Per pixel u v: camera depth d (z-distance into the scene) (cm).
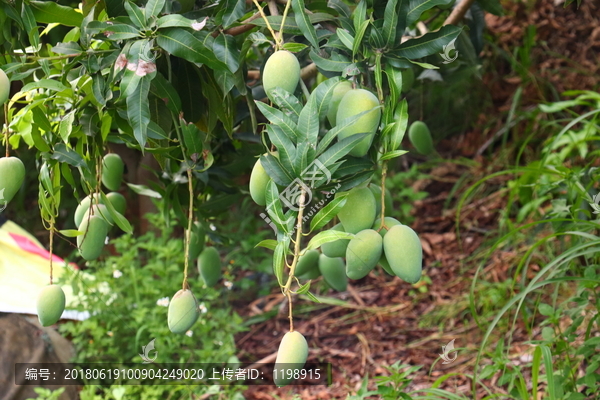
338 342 373
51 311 143
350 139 118
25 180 519
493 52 500
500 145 493
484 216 449
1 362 281
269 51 158
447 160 486
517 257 377
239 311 434
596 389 191
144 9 127
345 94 127
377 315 390
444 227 459
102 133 156
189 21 124
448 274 411
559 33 494
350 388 322
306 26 129
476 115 517
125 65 126
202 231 195
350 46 130
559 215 229
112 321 324
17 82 308
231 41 135
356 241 126
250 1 157
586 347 193
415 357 335
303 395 324
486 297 357
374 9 141
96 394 310
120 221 152
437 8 222
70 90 144
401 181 502
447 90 488
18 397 278
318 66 132
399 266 124
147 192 187
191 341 328
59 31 236
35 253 346
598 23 487
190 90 154
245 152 200
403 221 473
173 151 173
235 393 313
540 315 324
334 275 181
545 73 482
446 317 366
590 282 200
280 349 118
